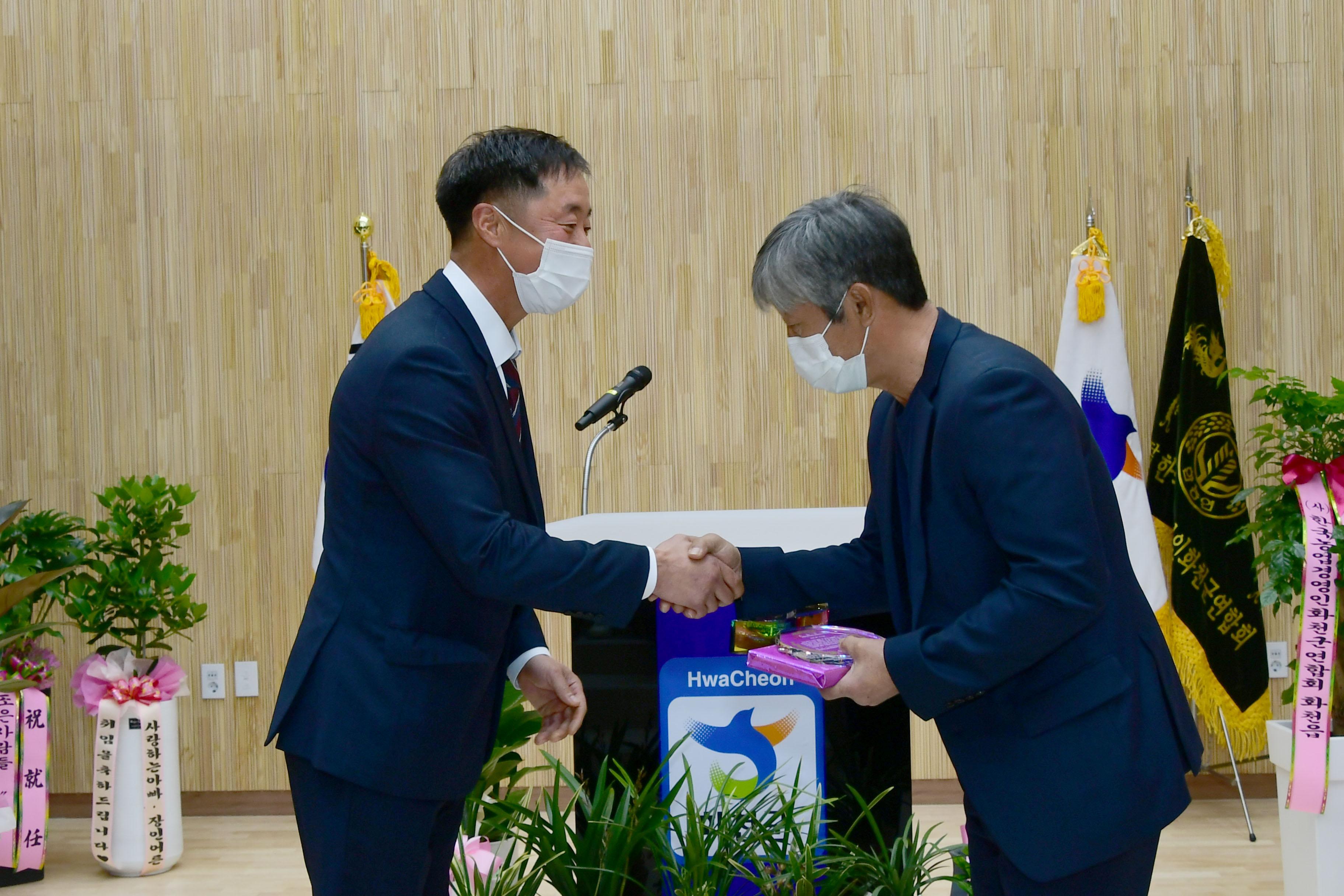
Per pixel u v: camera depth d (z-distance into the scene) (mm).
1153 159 3988
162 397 4160
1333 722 2697
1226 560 3666
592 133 4086
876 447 1656
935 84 4020
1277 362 3998
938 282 4043
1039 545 1363
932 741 4031
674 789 1984
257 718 4160
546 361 4117
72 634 4148
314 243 4125
